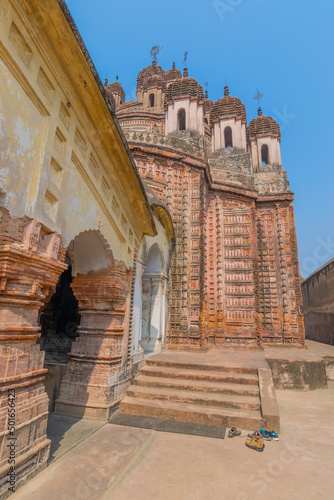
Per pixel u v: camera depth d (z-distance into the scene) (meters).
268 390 5.75
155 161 11.80
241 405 5.42
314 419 5.64
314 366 8.31
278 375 8.22
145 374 6.88
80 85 3.99
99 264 5.71
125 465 3.61
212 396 5.79
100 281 5.76
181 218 11.62
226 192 13.41
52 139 3.51
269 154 15.85
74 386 5.41
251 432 4.86
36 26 3.18
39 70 3.33
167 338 10.59
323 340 17.36
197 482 3.34
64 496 2.93
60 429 4.64
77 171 4.25
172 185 11.77
